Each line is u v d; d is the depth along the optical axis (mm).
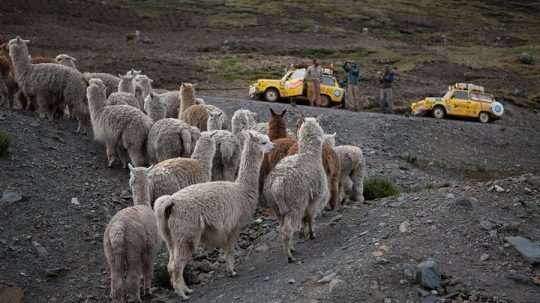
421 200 10016
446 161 21688
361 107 33500
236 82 37812
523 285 7449
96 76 16391
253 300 7488
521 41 69125
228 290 8156
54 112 14703
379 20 69875
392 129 23078
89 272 9461
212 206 8148
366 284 7344
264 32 58469
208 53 47656
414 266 7664
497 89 45406
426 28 70500
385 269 7613
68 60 17703
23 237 9820
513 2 90000
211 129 13062
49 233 10086
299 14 67688
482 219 8859
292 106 24328
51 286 9047
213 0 70625
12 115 13945
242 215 8758
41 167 11969
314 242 9359
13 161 11812
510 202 9438
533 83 49062
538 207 9328
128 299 8523
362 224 9477
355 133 22141
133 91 15695
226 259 8781
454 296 7113
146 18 59719
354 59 50375
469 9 85062
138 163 12469
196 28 58406
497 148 24312
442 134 24172
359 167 12453
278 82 28812
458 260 7895
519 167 22734
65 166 12359
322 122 22391
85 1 60344
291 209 8734
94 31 51812
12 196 10562
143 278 8508
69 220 10539
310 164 9039
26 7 53562
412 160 20406
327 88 28984
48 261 9508
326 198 9523
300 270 8141
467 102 30297
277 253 9289
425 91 39906
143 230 8125
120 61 40000
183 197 8047
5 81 15625
